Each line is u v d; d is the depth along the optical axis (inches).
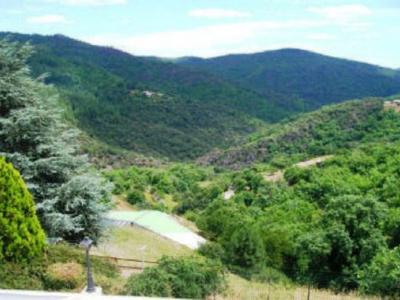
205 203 3213.6
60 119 657.6
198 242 1341.0
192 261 508.1
